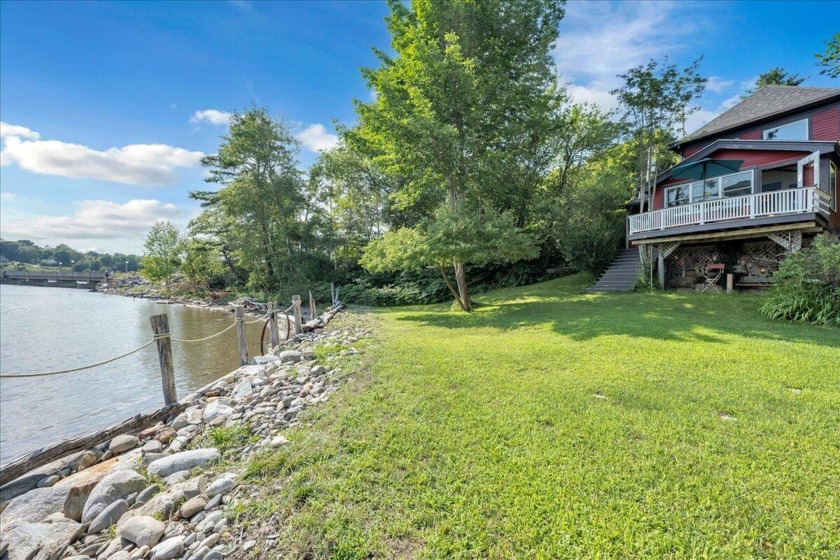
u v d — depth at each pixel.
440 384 5.00
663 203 15.88
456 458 3.17
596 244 16.42
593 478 2.80
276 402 5.02
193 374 9.28
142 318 21.31
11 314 23.72
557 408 4.06
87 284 56.31
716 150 13.65
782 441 3.23
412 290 20.30
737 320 8.75
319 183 27.94
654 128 16.20
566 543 2.22
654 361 5.64
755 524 2.30
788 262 9.42
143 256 38.56
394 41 14.53
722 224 11.87
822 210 10.72
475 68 13.59
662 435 3.40
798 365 5.21
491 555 2.17
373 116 13.04
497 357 6.30
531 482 2.79
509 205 18.41
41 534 2.84
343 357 6.95
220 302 27.94
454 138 11.98
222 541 2.45
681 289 13.66
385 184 24.98
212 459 3.58
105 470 3.91
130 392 8.30
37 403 7.79
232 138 25.25
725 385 4.58
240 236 27.08
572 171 22.88
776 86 15.98
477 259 11.86
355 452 3.36
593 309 11.22
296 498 2.77
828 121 13.16
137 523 2.70
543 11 14.62
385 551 2.24
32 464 3.93
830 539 2.16
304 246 25.95
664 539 2.21
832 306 8.22
